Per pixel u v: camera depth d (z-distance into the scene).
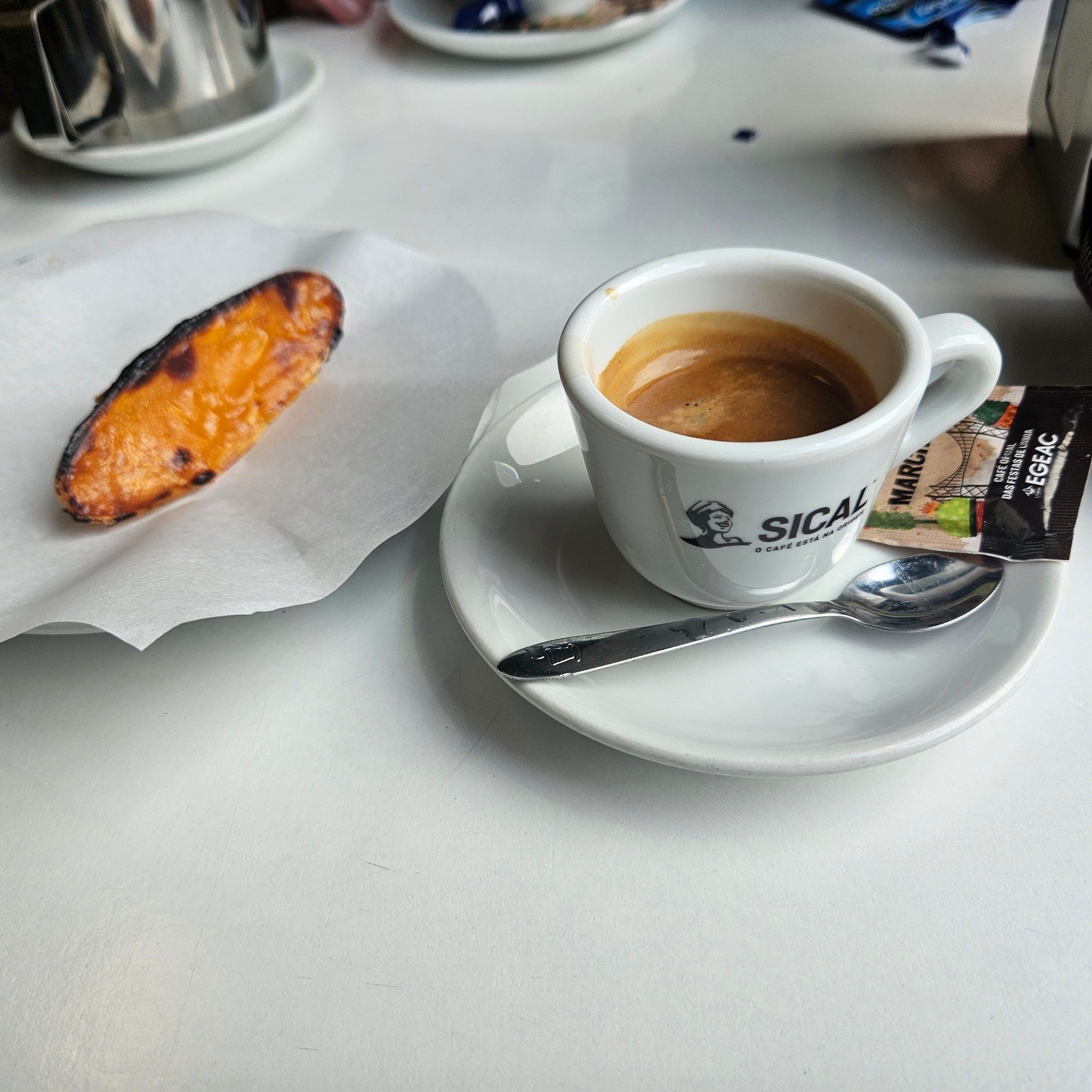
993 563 0.24
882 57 0.49
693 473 0.22
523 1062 0.19
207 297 0.35
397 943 0.21
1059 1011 0.19
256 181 0.45
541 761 0.23
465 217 0.41
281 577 0.26
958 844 0.21
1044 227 0.36
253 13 0.44
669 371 0.27
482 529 0.26
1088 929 0.20
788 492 0.22
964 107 0.44
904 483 0.27
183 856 0.22
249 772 0.24
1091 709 0.23
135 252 0.35
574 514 0.27
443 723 0.24
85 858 0.22
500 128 0.47
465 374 0.32
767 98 0.47
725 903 0.21
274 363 0.32
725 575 0.24
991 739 0.23
